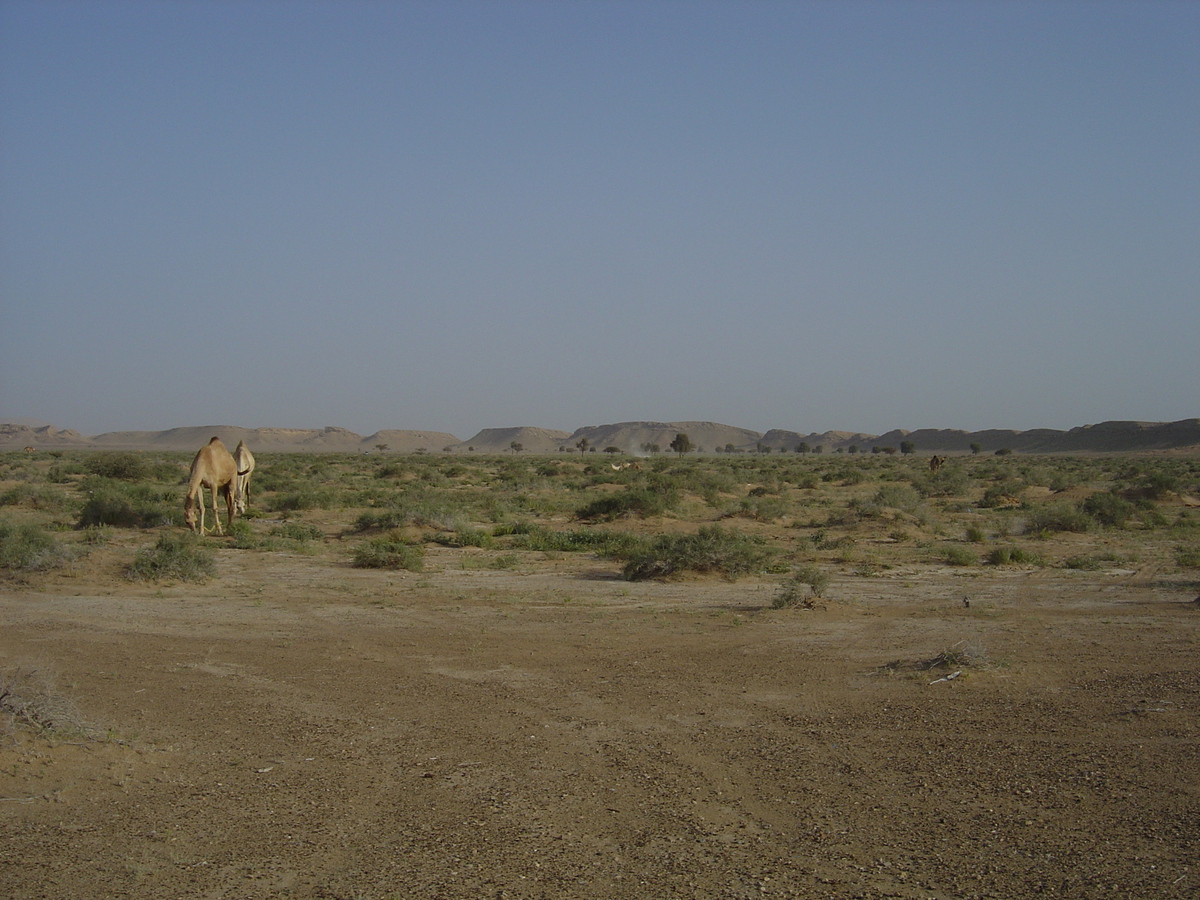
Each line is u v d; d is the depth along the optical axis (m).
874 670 11.61
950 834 6.69
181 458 93.88
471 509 36.62
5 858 6.21
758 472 74.12
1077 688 10.57
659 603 16.95
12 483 49.94
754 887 5.90
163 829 6.74
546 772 8.06
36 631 13.85
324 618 15.38
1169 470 83.75
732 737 9.03
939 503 43.66
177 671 11.56
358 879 5.98
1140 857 6.23
